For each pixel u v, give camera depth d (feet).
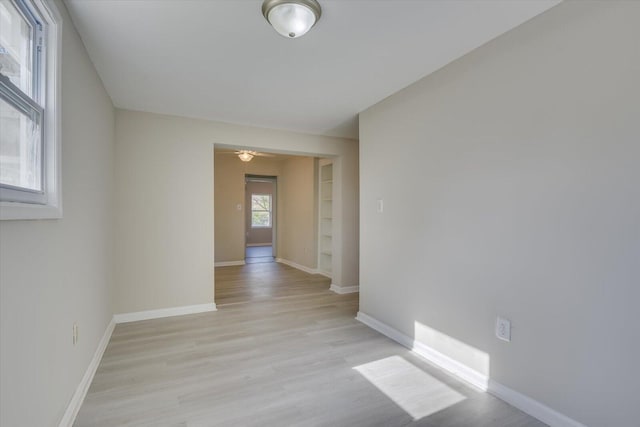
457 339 7.61
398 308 9.55
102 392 6.79
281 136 13.76
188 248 12.05
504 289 6.56
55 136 4.87
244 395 6.74
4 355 3.51
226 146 13.06
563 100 5.57
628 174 4.83
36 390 4.31
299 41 6.73
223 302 13.60
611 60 4.98
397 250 9.59
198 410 6.23
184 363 8.13
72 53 5.91
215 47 6.97
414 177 8.93
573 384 5.48
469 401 6.55
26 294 4.02
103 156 8.98
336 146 15.06
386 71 8.17
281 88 9.24
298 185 21.95
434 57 7.47
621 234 4.91
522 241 6.22
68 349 5.66
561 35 5.59
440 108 8.04
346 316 11.85
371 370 7.82
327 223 19.80
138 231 11.30
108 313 9.83
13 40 4.04
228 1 5.42
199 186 12.21
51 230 4.83
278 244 24.99
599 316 5.15
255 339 9.68
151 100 10.24
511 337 6.42
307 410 6.25
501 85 6.57
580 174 5.37
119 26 6.13
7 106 3.76
